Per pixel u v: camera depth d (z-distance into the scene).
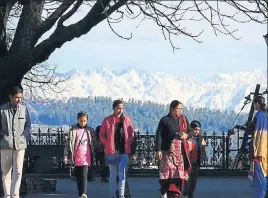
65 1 19.41
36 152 34.38
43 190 25.53
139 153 35.97
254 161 19.92
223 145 35.94
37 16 19.78
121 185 21.09
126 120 21.19
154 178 33.72
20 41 19.78
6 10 20.25
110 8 18.22
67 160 20.97
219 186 29.73
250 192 27.09
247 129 20.22
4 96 20.06
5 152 18.64
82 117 21.00
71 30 18.88
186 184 22.39
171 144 19.41
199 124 22.36
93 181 31.41
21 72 19.88
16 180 18.62
